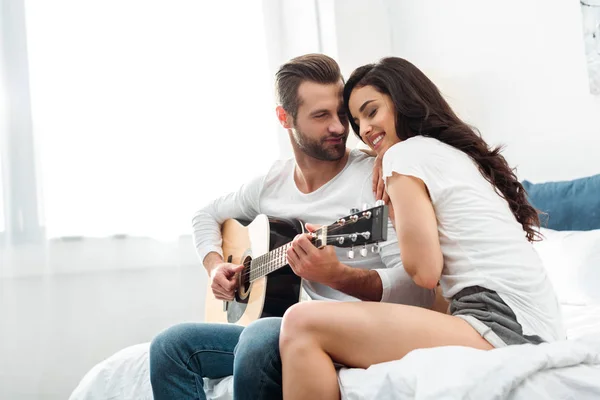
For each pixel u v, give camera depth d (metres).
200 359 1.42
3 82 2.36
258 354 1.12
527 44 2.62
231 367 1.46
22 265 2.32
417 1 3.13
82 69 2.54
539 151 2.58
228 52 2.90
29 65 2.41
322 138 1.52
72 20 2.53
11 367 2.28
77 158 2.50
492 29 2.76
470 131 1.29
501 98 2.72
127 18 2.66
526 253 1.15
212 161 2.80
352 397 0.96
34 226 2.35
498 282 1.09
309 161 1.61
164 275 2.66
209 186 2.79
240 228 1.88
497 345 1.04
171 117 2.71
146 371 1.63
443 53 2.99
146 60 2.68
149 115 2.66
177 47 2.77
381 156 1.38
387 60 1.33
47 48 2.46
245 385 1.12
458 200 1.15
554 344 1.00
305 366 1.01
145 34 2.69
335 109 1.50
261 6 3.01
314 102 1.50
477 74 2.83
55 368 2.38
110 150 2.57
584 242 1.97
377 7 3.23
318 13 3.14
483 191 1.18
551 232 2.17
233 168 2.85
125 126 2.61
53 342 2.39
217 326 1.46
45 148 2.43
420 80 1.30
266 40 3.05
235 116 2.88
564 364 0.95
